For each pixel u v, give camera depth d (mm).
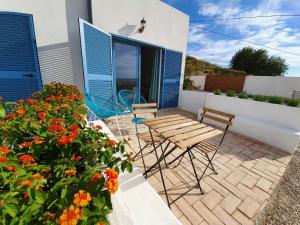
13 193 539
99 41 3107
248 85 8094
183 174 2070
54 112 1255
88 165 843
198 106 5211
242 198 1730
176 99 5891
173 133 1631
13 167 625
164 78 5203
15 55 2436
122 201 865
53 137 868
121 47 4242
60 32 3012
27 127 926
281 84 7055
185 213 1514
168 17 4762
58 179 712
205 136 1593
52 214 504
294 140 2725
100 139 1009
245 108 3645
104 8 3402
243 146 3014
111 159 845
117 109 3689
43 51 2904
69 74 3213
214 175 2098
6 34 2334
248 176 2115
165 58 5000
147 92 6059
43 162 832
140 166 2219
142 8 4070
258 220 1498
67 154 862
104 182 621
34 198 538
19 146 871
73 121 1198
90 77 2936
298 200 1790
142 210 1049
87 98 2816
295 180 2127
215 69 15852
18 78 2525
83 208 541
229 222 1449
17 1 2590
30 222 505
